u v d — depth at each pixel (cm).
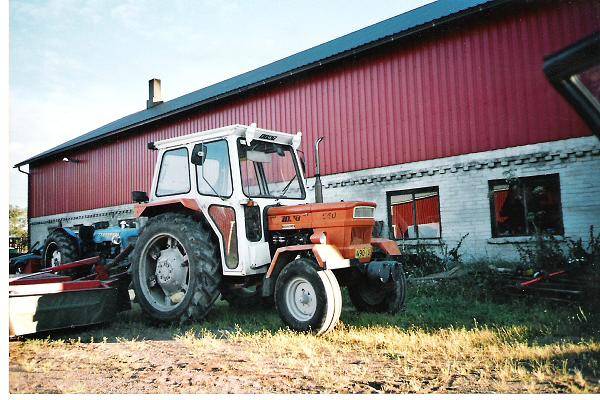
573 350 333
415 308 530
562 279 532
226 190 486
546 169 751
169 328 490
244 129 490
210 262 485
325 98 1049
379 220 949
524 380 285
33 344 422
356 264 449
